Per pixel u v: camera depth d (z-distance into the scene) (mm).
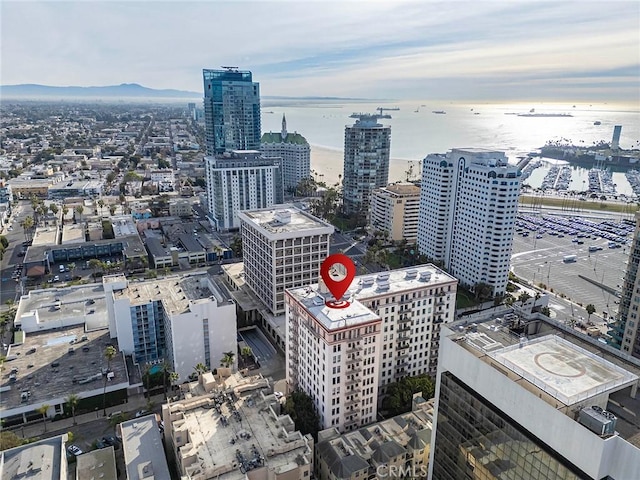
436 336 163250
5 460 112750
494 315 100500
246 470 106375
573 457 65750
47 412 147250
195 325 163750
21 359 167375
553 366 77250
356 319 129250
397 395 143625
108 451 126750
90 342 180125
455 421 90625
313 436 130375
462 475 90312
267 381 144000
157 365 168250
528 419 72688
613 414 70688
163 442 135625
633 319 167125
